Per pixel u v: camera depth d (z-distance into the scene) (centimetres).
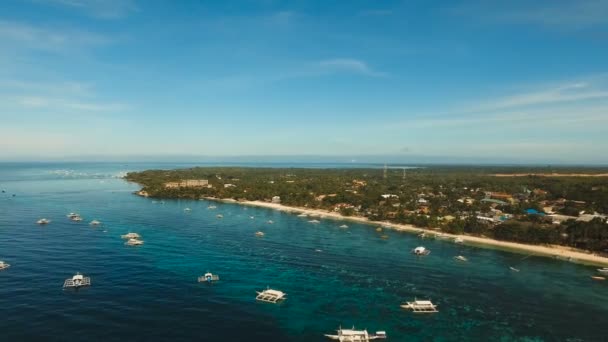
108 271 13025
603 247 17650
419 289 12494
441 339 9250
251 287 12144
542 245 19088
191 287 11894
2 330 8700
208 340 8744
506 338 9362
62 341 8362
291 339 8988
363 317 10294
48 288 11306
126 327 9125
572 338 9412
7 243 16350
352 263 15200
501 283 13325
